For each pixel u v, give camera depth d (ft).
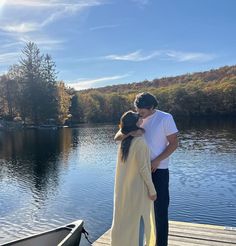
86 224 35.81
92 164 76.28
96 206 42.39
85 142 119.65
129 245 10.55
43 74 197.67
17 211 41.65
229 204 41.45
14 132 162.30
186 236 13.24
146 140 11.00
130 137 10.55
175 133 10.92
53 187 54.29
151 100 10.95
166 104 263.29
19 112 193.16
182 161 74.43
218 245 12.44
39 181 59.52
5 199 47.62
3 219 38.81
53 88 199.62
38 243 11.67
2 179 62.03
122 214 10.65
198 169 65.36
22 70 195.72
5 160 84.53
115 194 10.82
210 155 81.97
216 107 257.34
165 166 11.03
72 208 42.06
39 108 191.01
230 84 260.01
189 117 257.96
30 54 195.31
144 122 11.12
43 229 35.68
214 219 36.27
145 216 10.50
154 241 10.91
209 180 55.83
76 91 241.35
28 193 50.98
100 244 12.98
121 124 10.68
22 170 71.00
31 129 177.06
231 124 189.88
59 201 45.62
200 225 14.29
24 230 35.32
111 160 81.35
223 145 100.12
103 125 209.87
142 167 10.29
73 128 184.65
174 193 47.52
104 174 64.39
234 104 254.88
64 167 73.26
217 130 152.87
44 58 197.67
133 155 10.43
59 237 11.90
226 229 13.80
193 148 94.89
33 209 42.29
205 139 116.88
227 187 50.65
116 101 253.44
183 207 40.55
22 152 98.32
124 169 10.59
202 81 299.17
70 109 229.66
